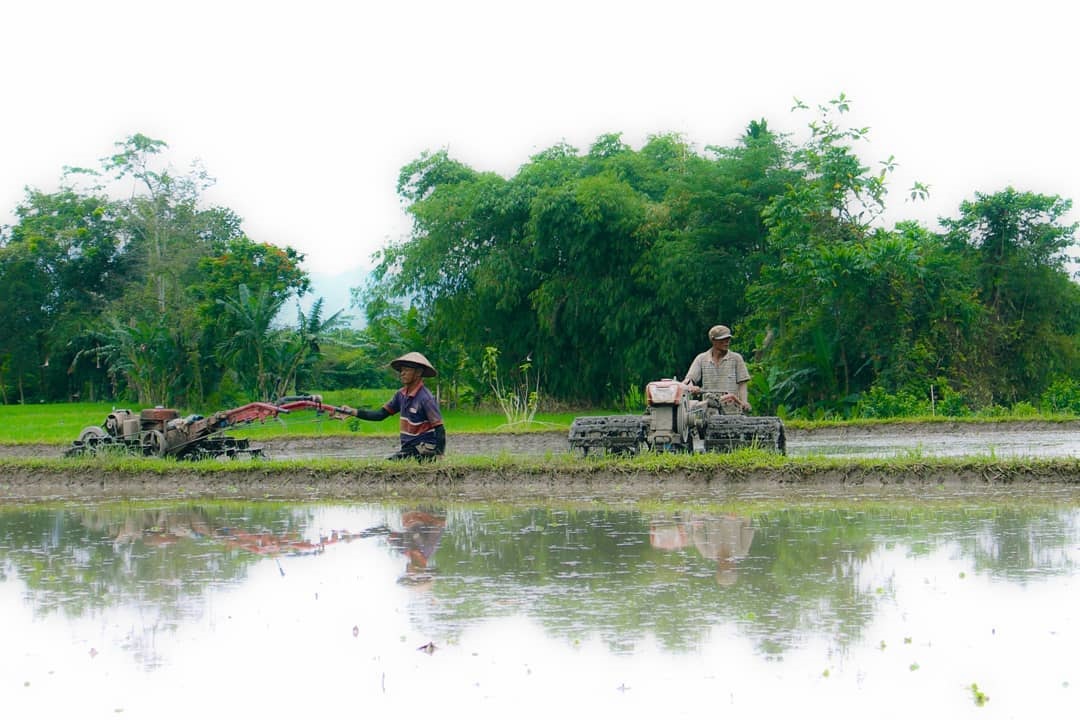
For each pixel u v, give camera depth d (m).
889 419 24.16
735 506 11.59
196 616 7.21
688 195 33.72
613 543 9.43
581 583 7.83
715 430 15.12
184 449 16.59
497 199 36.09
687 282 32.88
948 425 23.52
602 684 5.67
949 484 12.62
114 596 7.81
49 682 5.96
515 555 8.97
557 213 34.31
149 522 11.39
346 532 10.40
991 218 32.09
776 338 30.23
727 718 5.20
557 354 37.06
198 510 12.32
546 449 20.92
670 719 5.19
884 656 6.05
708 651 6.17
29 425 32.50
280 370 37.06
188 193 57.38
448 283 37.91
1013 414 26.08
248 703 5.59
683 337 34.81
